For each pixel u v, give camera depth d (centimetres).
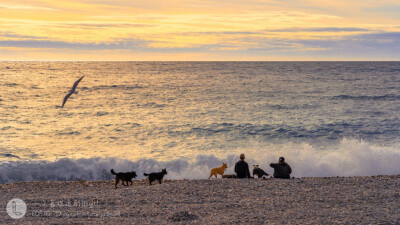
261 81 10300
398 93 6794
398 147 2692
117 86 8362
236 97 6175
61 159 2019
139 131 3278
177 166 2102
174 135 3122
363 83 9531
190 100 5725
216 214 897
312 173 2058
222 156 2338
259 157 2291
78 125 3569
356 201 1006
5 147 2653
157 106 5019
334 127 3500
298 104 5303
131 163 2067
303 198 1043
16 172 1864
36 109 4669
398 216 864
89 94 6588
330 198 1039
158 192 1131
